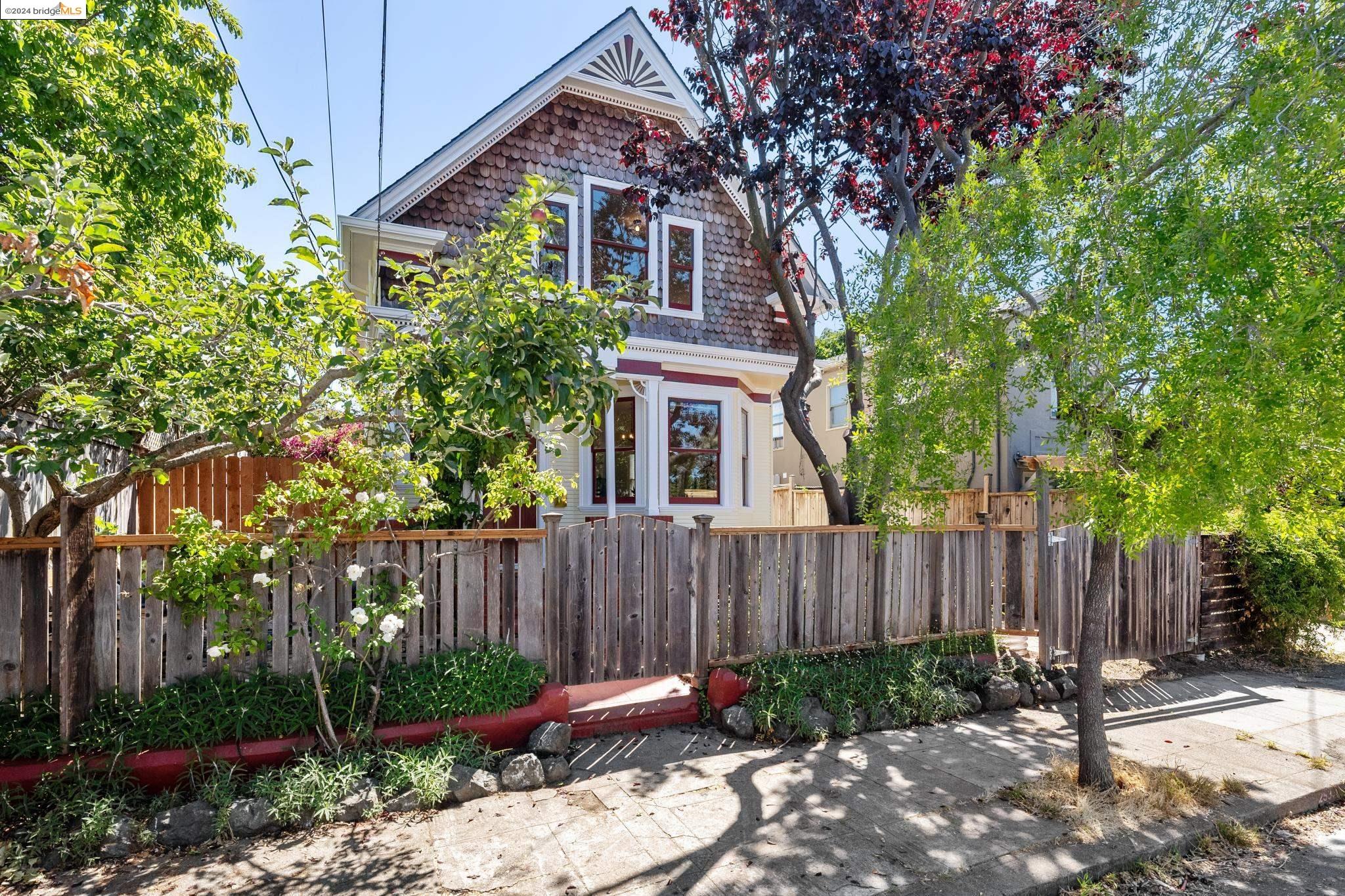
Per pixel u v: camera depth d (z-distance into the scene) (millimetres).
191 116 7625
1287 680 7324
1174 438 3771
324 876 3439
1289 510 4414
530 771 4473
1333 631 9000
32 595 4004
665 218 10477
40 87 5730
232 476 7254
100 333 3752
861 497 6746
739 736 5383
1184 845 3922
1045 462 5770
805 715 5426
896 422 5855
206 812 3754
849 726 5453
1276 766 4945
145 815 3766
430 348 3914
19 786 3680
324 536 4496
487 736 4699
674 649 5824
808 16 6957
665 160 9148
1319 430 3475
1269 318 3217
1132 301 3707
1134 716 6051
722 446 10922
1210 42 3947
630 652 5637
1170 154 3822
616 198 10195
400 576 4863
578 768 4805
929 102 6957
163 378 3881
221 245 8172
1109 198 3949
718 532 5922
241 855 3613
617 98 10148
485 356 3369
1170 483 3787
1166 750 5242
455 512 7820
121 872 3436
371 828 3920
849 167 8641
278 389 4289
